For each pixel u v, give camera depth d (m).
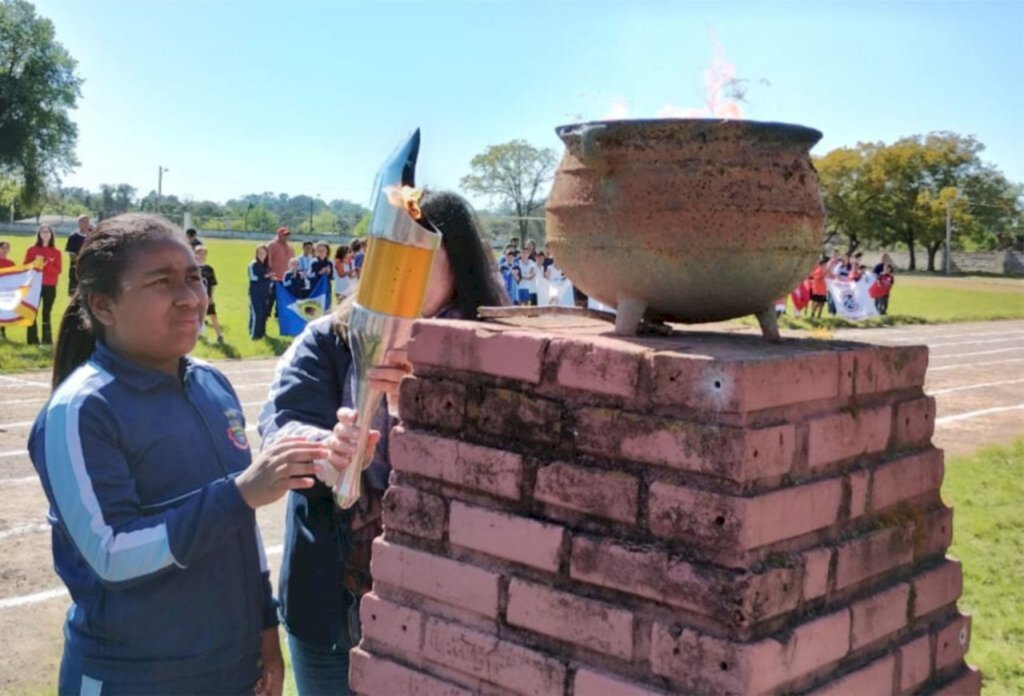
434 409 2.04
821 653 1.75
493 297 2.63
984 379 16.17
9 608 5.07
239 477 2.16
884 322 28.02
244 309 23.81
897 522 1.97
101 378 2.24
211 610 2.33
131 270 2.24
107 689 2.24
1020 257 76.19
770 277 1.89
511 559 1.90
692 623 1.68
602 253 1.92
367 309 1.94
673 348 1.78
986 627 4.91
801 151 1.93
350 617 2.59
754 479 1.65
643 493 1.74
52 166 71.31
